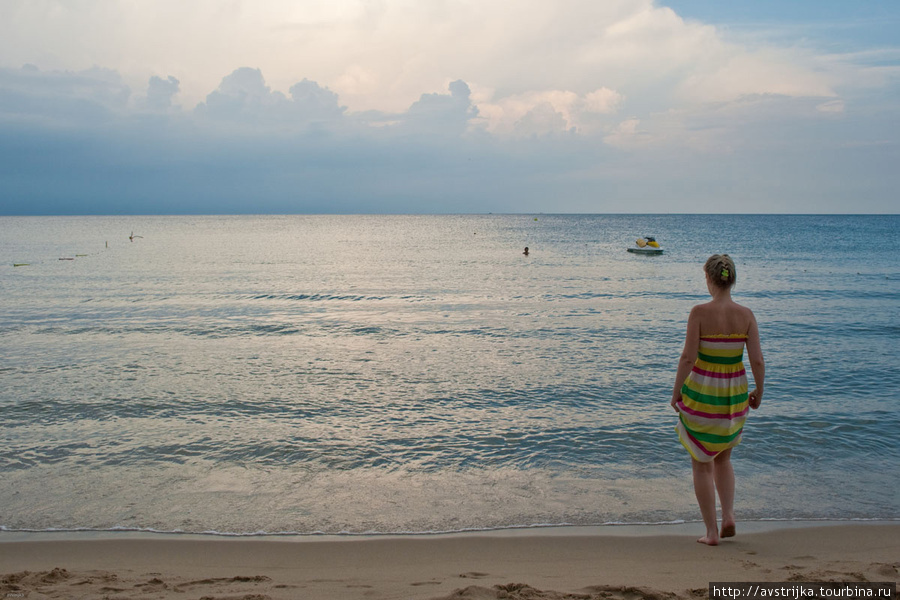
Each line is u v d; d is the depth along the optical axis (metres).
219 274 36.16
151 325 18.23
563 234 103.19
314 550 5.07
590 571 4.54
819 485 6.54
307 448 7.71
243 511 5.91
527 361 12.98
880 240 76.56
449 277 34.59
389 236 97.06
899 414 9.01
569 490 6.43
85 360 13.13
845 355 13.20
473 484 6.61
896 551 4.93
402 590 4.12
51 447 7.76
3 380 11.28
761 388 4.75
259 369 12.26
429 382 11.16
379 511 5.91
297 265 42.81
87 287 29.08
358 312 21.27
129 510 5.94
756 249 59.94
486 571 4.59
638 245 56.16
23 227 137.62
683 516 5.77
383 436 8.19
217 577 4.43
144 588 4.18
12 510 5.94
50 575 4.42
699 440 4.83
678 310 21.20
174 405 9.62
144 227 142.12
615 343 15.03
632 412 9.30
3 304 23.14
